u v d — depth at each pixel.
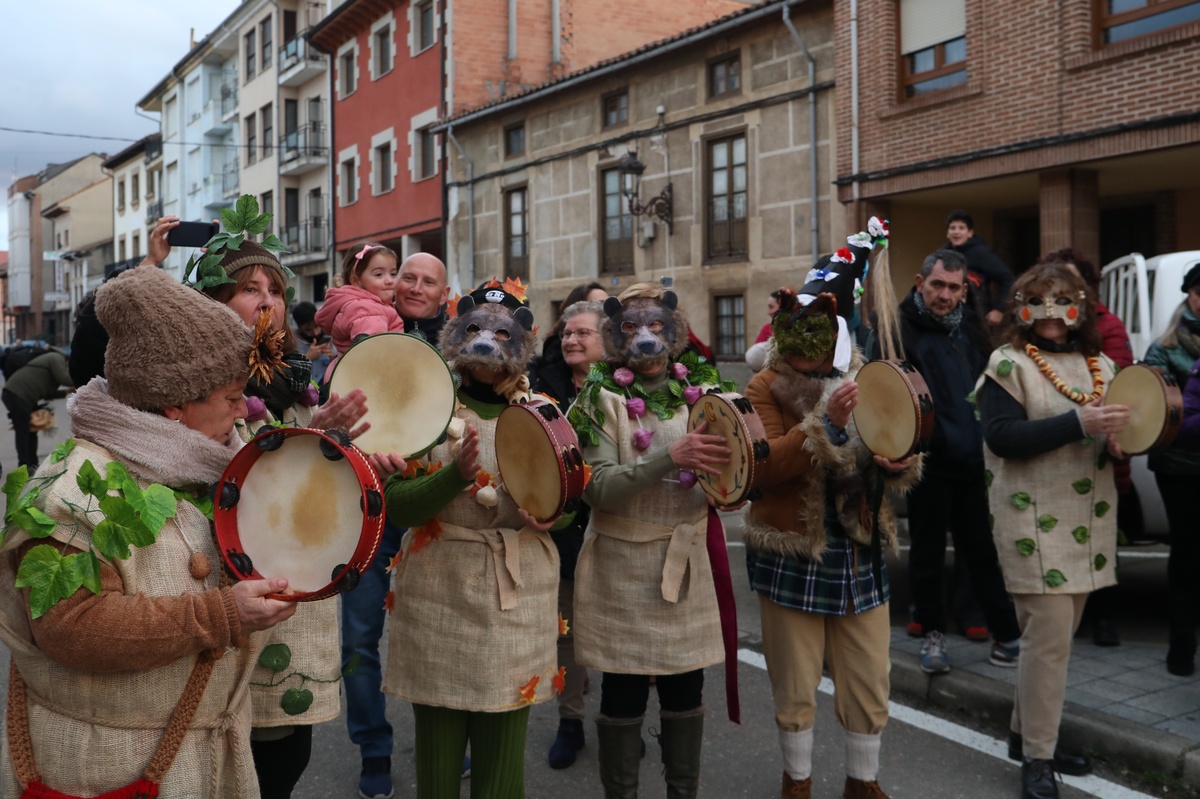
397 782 4.04
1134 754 3.98
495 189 20.47
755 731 4.54
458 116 20.83
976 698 4.60
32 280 75.31
